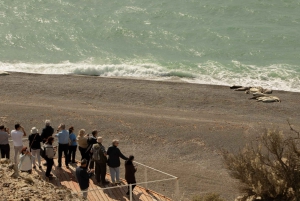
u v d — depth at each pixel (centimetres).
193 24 9081
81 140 3316
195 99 5788
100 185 3131
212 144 4466
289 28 8888
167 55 7869
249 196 3341
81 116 5044
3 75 6625
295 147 3384
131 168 3036
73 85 6225
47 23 9200
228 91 6100
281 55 7775
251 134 4678
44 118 4966
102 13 9581
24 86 6134
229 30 8788
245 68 7219
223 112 5391
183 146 4428
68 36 8644
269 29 8838
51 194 2317
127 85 6272
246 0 10088
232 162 3484
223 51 7969
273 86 6512
